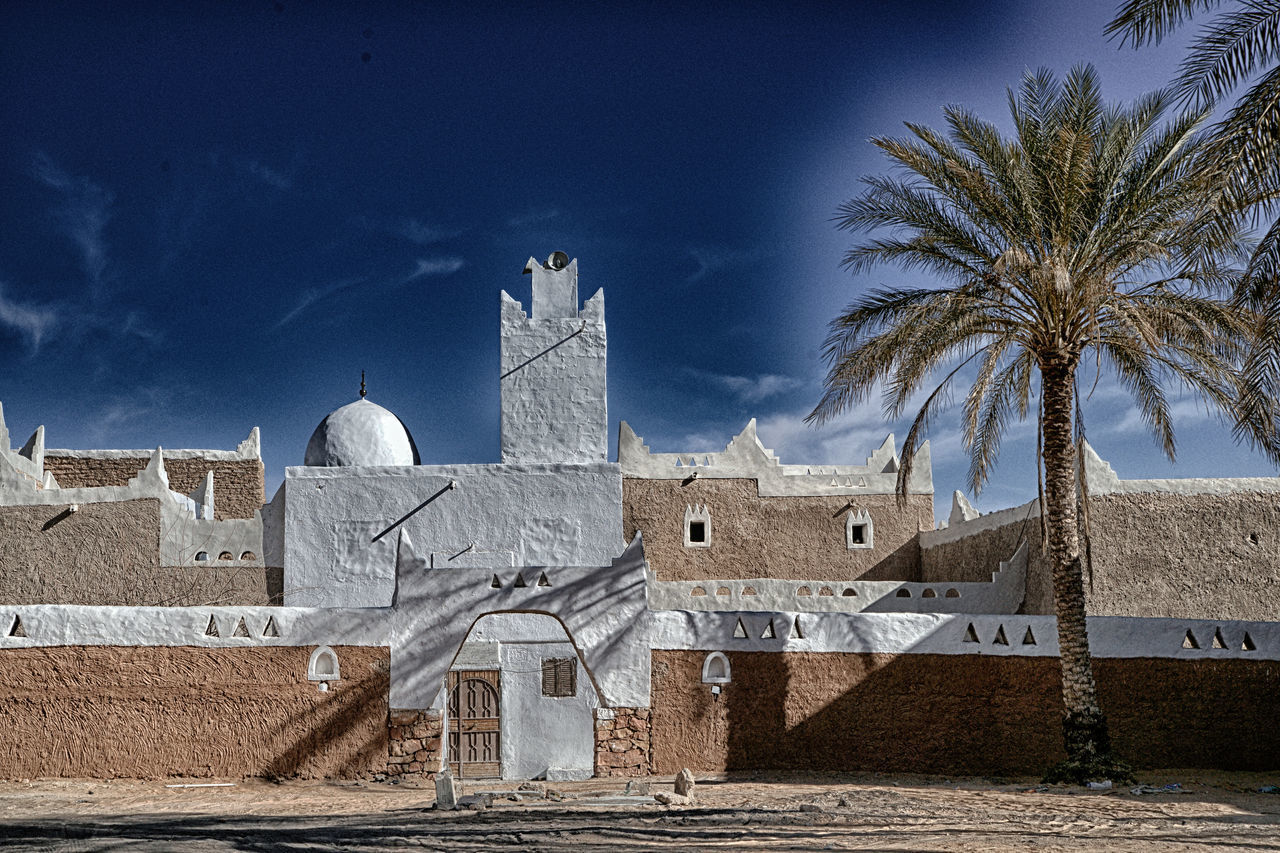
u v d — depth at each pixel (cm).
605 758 1875
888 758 1900
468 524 2492
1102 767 1731
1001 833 1291
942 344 1858
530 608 1898
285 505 2514
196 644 1855
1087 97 1784
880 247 1898
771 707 1905
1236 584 2277
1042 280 1727
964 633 1944
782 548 2995
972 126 1827
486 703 2269
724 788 1677
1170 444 1994
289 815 1478
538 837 1271
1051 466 1817
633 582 1925
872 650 1931
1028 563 2452
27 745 1806
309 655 1864
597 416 2614
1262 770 1914
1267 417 1495
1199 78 1253
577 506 2506
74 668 1830
